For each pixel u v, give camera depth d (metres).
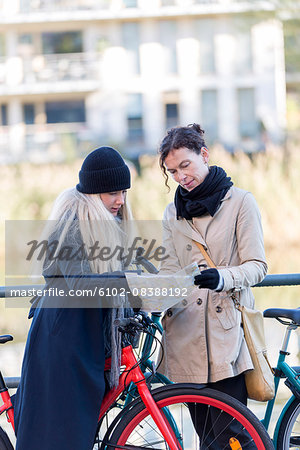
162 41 86.69
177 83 86.69
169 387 9.17
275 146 48.25
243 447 9.48
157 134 85.94
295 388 9.86
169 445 8.94
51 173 51.84
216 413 9.52
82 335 8.66
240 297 9.29
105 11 86.25
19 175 51.34
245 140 82.00
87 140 83.31
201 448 9.83
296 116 78.06
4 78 89.44
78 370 8.59
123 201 9.09
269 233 42.59
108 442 9.25
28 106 89.69
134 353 9.75
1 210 49.59
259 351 9.23
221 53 85.31
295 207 43.66
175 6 85.25
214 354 9.16
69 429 8.47
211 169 9.36
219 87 85.56
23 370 8.94
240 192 9.30
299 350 13.05
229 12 84.19
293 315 9.59
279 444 10.08
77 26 87.62
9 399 9.39
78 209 8.74
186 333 9.35
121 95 87.44
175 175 9.30
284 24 62.53
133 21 86.69
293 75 76.50
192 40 86.00
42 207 50.03
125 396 9.46
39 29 88.38
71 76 88.00
